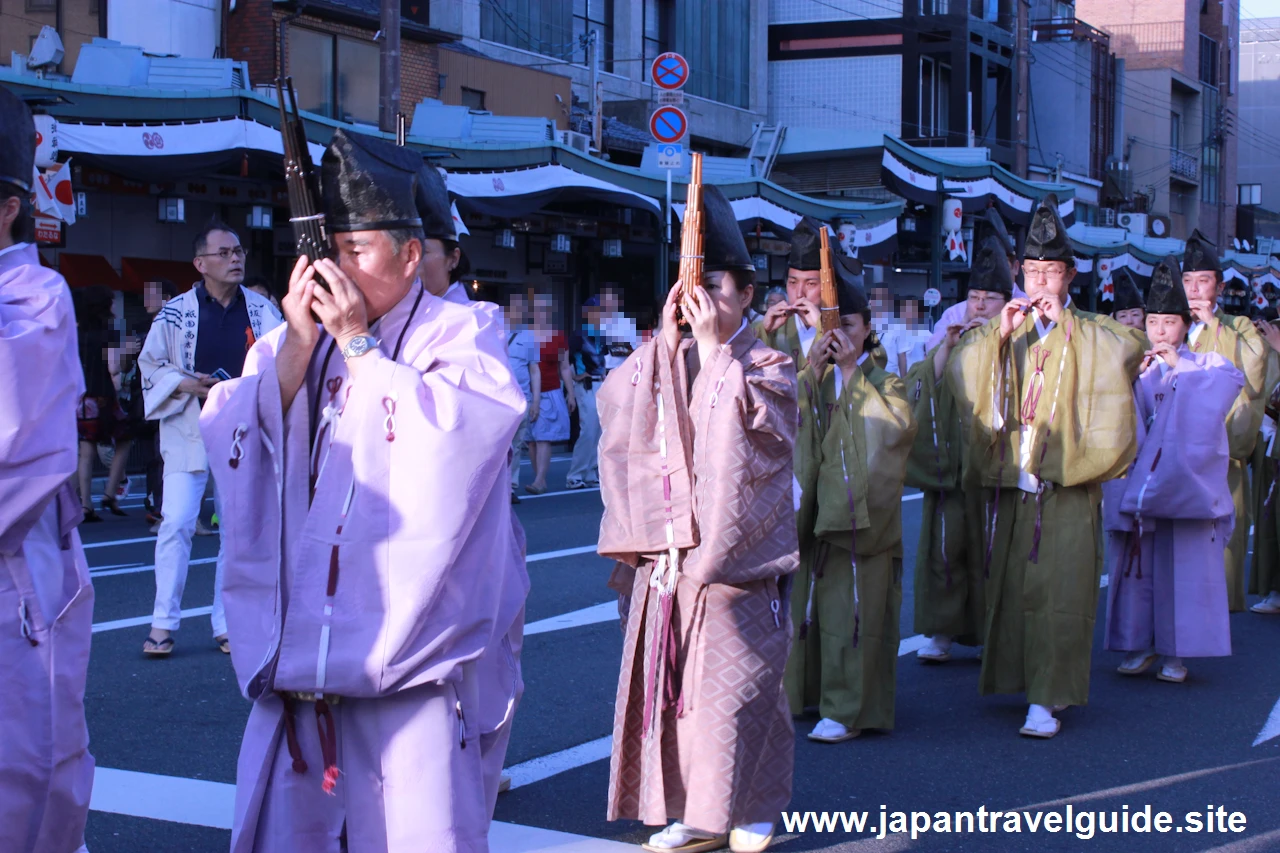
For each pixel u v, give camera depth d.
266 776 2.82
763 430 3.91
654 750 4.00
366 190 2.79
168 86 14.66
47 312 3.13
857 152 28.66
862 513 5.34
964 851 4.31
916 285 30.80
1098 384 5.60
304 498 2.78
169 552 6.60
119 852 4.12
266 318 6.76
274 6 19.47
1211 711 6.17
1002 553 5.87
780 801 4.16
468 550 2.79
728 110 31.47
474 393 2.79
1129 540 6.83
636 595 4.13
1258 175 71.19
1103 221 43.06
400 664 2.70
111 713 5.64
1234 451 7.98
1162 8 52.28
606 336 13.73
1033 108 44.34
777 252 23.94
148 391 6.57
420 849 2.74
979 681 5.93
